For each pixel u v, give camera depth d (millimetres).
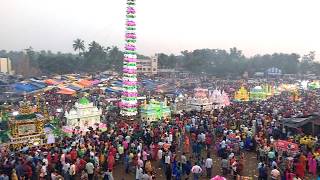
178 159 26578
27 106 32531
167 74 157000
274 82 128125
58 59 145500
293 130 32875
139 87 86188
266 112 43844
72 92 57531
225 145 27047
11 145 28328
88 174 21125
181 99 56562
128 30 46156
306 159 24422
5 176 18984
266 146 26172
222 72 172875
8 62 173750
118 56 160625
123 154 26016
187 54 183875
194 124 33500
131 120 40125
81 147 24031
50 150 24344
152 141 27734
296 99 65750
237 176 22188
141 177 20312
